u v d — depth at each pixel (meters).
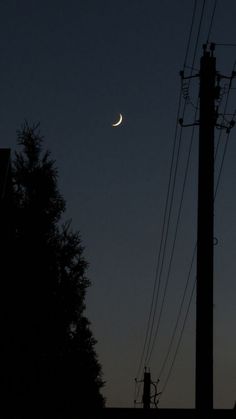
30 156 30.59
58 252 29.98
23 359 28.55
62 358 30.11
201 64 20.16
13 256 29.31
